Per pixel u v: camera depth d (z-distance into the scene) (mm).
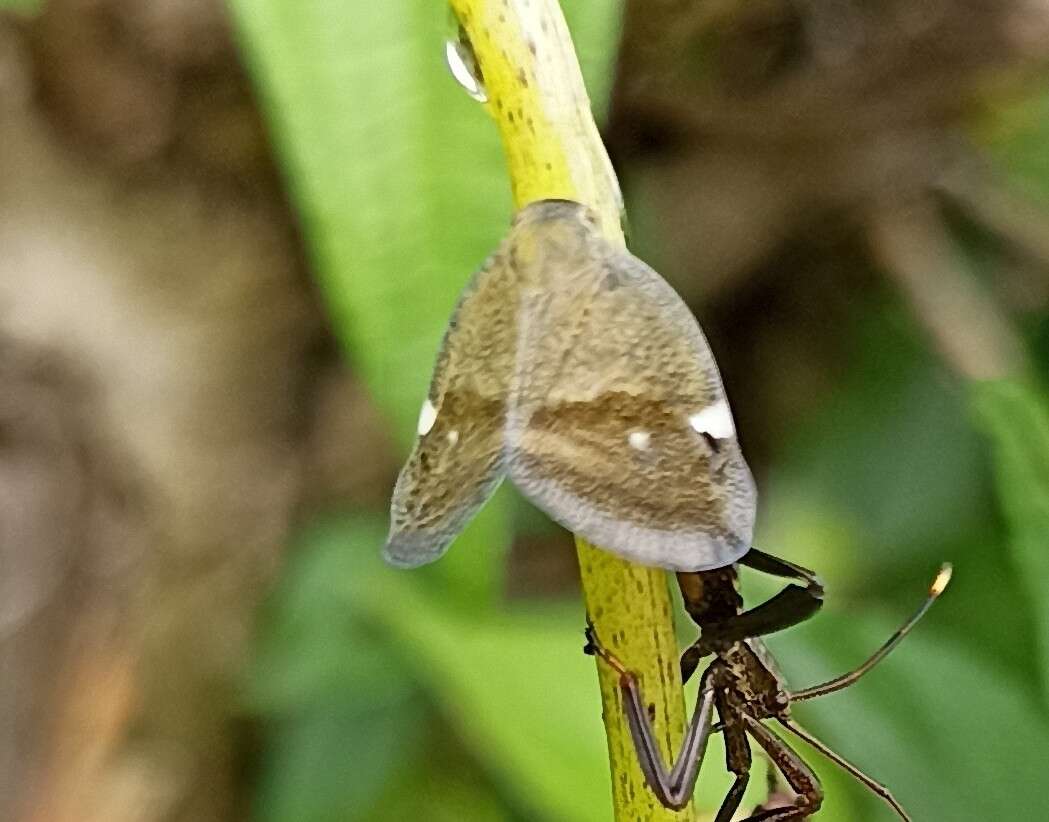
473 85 49
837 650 93
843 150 136
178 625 139
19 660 133
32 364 138
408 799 124
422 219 74
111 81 131
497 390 46
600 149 48
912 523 135
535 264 46
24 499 136
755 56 130
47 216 137
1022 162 141
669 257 142
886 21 127
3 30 130
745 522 45
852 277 147
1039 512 86
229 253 140
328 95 71
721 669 68
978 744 89
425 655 94
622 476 45
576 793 84
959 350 139
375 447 147
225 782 136
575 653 90
